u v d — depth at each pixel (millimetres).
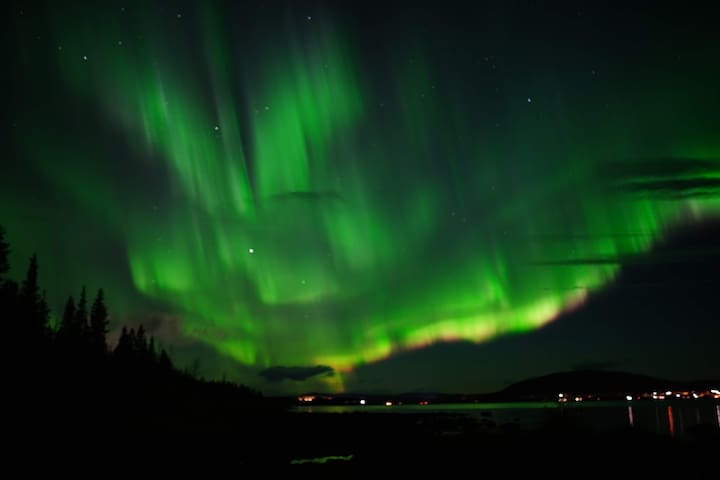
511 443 30797
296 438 47969
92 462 26297
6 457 25562
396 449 35719
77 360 69938
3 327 54219
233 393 126688
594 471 20391
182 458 30266
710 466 19969
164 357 106125
